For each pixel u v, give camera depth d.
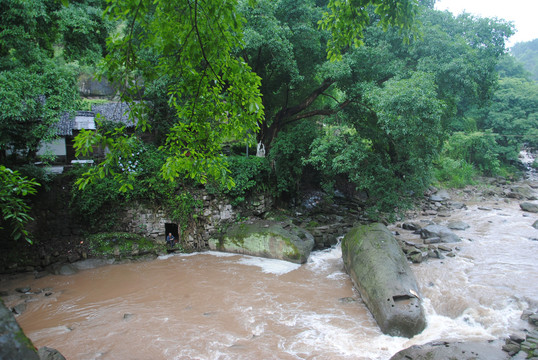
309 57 19.30
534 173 38.22
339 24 6.52
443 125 18.23
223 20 4.89
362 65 17.12
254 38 15.52
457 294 10.43
